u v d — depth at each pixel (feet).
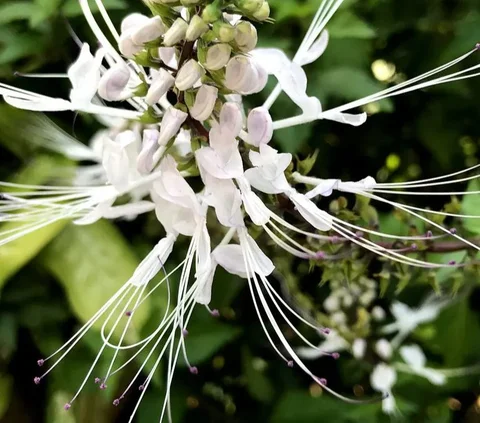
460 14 0.79
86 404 0.74
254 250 0.47
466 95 0.78
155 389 0.76
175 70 0.46
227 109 0.45
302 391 0.79
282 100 0.67
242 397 0.82
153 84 0.45
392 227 0.67
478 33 0.76
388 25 0.78
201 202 0.47
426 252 0.55
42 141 0.72
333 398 0.78
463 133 0.80
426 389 0.85
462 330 0.82
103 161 0.48
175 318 0.48
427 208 0.61
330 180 0.48
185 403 0.77
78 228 0.74
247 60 0.43
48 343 0.74
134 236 0.78
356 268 0.53
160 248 0.49
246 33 0.43
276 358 0.82
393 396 0.81
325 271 0.53
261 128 0.45
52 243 0.73
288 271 0.67
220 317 0.78
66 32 0.72
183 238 0.74
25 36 0.71
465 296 0.78
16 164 0.79
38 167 0.75
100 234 0.74
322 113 0.49
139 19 0.47
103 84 0.46
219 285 0.75
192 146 0.47
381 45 0.80
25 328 0.76
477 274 0.54
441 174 0.81
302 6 0.72
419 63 0.79
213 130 0.45
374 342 0.80
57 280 0.75
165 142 0.45
